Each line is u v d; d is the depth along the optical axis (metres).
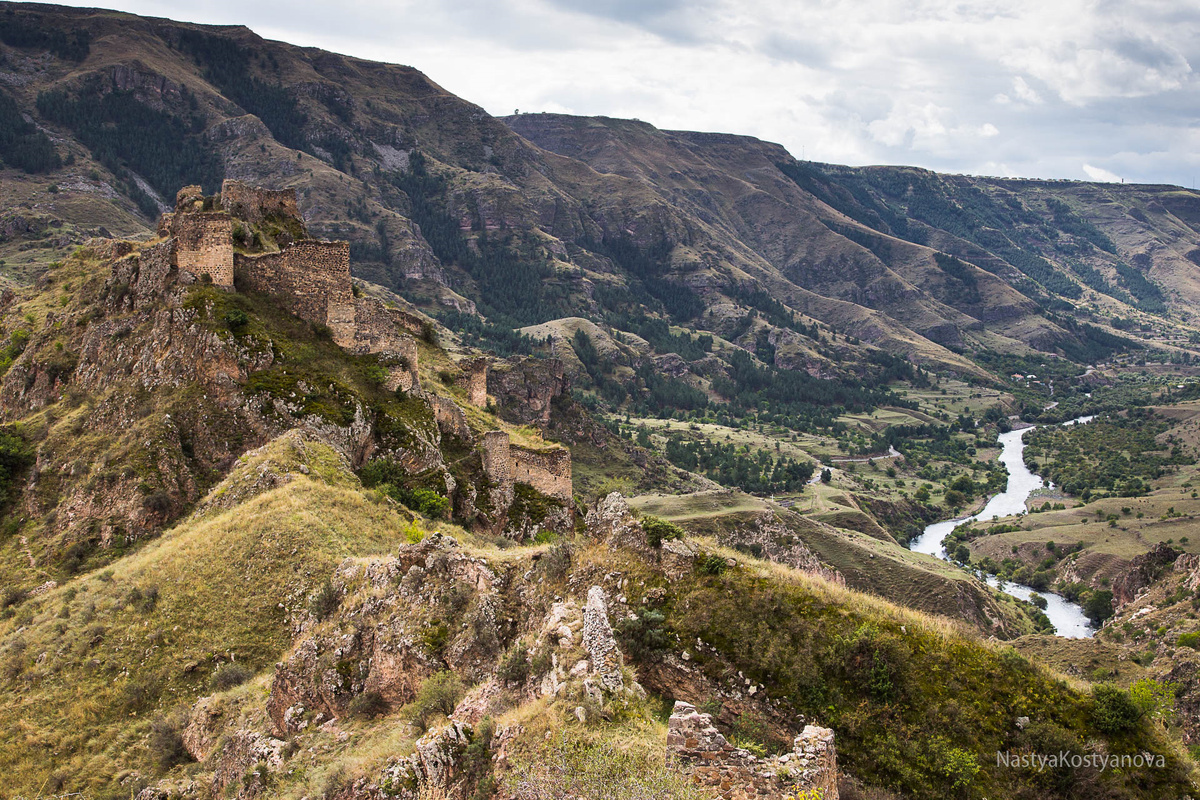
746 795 17.25
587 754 19.17
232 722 33.31
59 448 65.00
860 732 22.02
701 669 23.94
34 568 55.81
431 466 65.12
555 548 29.02
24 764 36.97
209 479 59.94
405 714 26.12
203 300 66.31
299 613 41.34
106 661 41.88
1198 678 47.75
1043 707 22.22
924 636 23.78
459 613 28.19
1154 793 20.61
